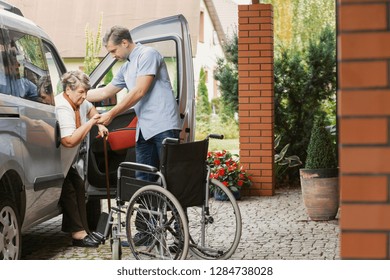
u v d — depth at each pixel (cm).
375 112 294
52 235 844
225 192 671
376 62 293
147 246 653
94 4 3200
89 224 859
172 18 877
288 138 1347
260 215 979
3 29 640
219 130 2997
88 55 2161
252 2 1169
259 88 1170
